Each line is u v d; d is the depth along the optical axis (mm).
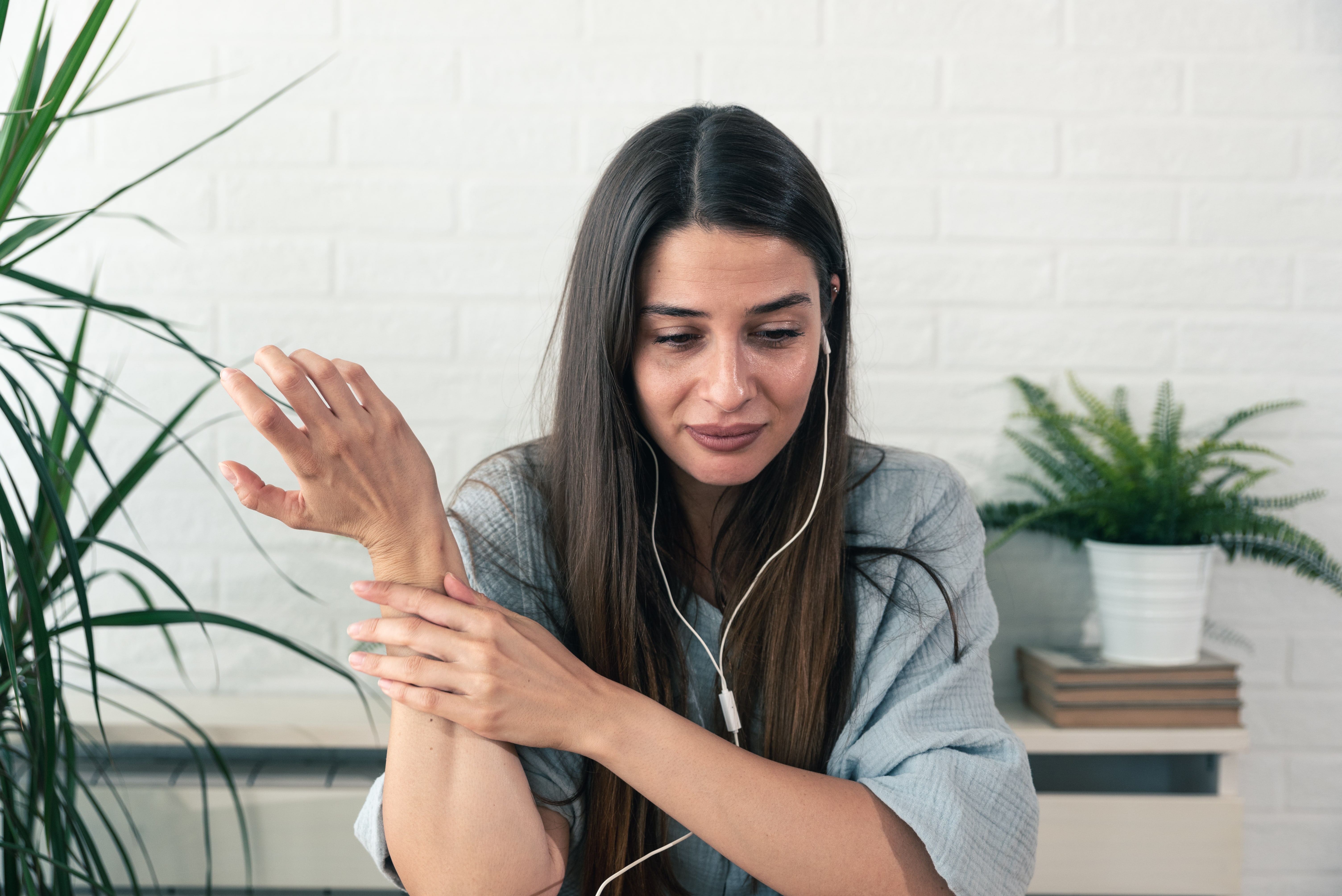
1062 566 1508
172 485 1437
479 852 716
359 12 1428
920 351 1484
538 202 1452
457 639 716
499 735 721
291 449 652
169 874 1287
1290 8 1457
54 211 1403
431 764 724
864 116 1460
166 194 1423
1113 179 1473
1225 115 1469
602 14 1440
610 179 769
